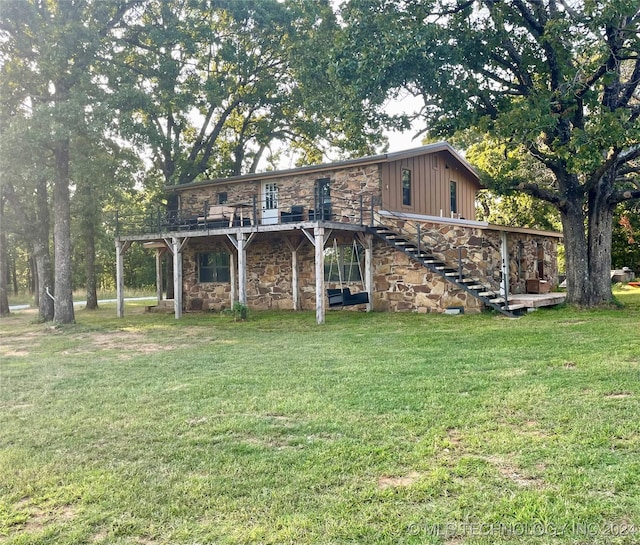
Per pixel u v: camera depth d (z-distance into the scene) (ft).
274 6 69.77
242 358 27.91
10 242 89.61
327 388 20.15
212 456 13.78
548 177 63.93
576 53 40.88
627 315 37.60
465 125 42.45
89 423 17.19
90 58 49.70
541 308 44.55
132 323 50.85
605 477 11.34
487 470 12.01
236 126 87.86
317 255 43.09
